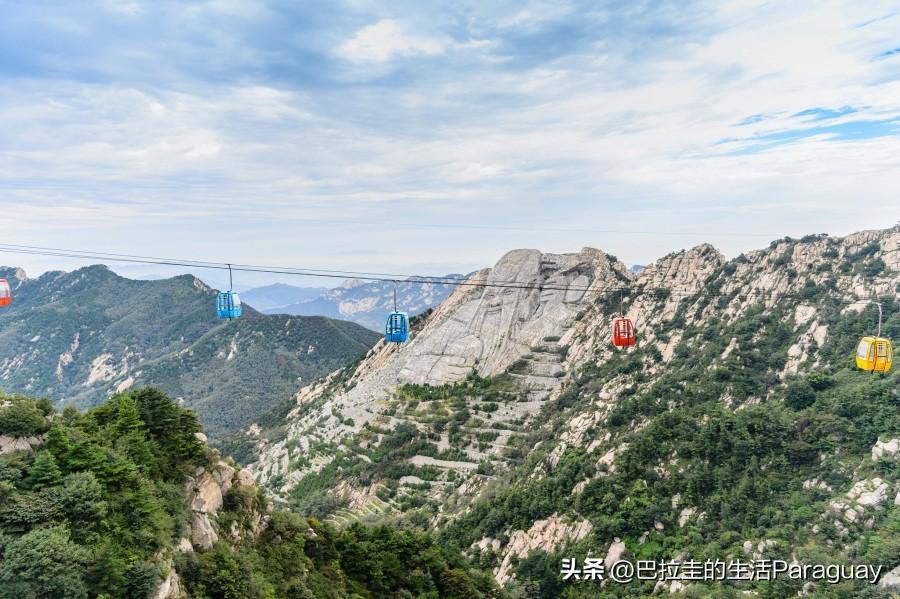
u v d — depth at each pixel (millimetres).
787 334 115188
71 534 33094
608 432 109625
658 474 88625
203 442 50156
